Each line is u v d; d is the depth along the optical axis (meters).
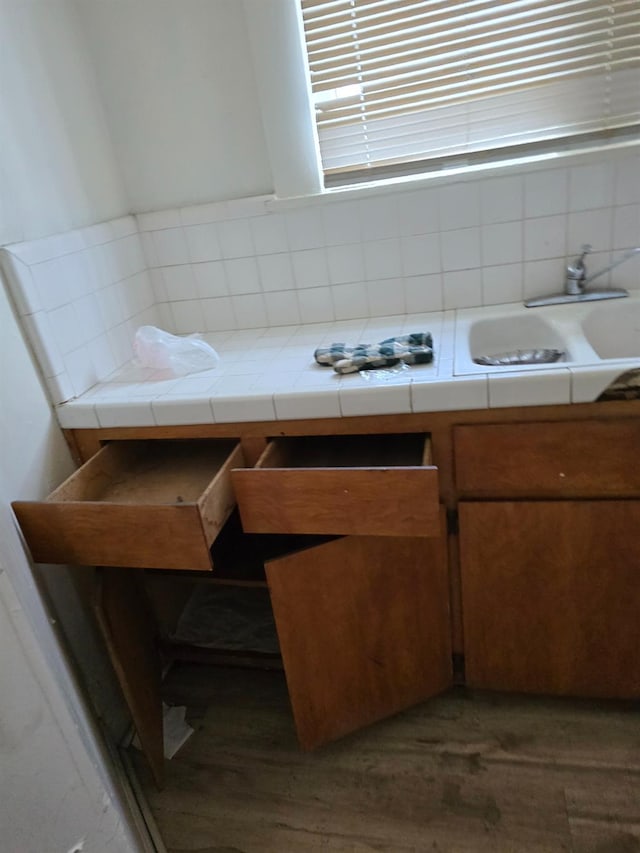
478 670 1.47
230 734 1.59
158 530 1.13
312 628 1.31
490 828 1.29
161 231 1.75
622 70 1.41
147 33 1.55
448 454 1.26
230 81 1.56
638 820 1.26
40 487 1.36
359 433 1.29
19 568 0.94
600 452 1.18
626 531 1.23
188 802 1.43
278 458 1.33
